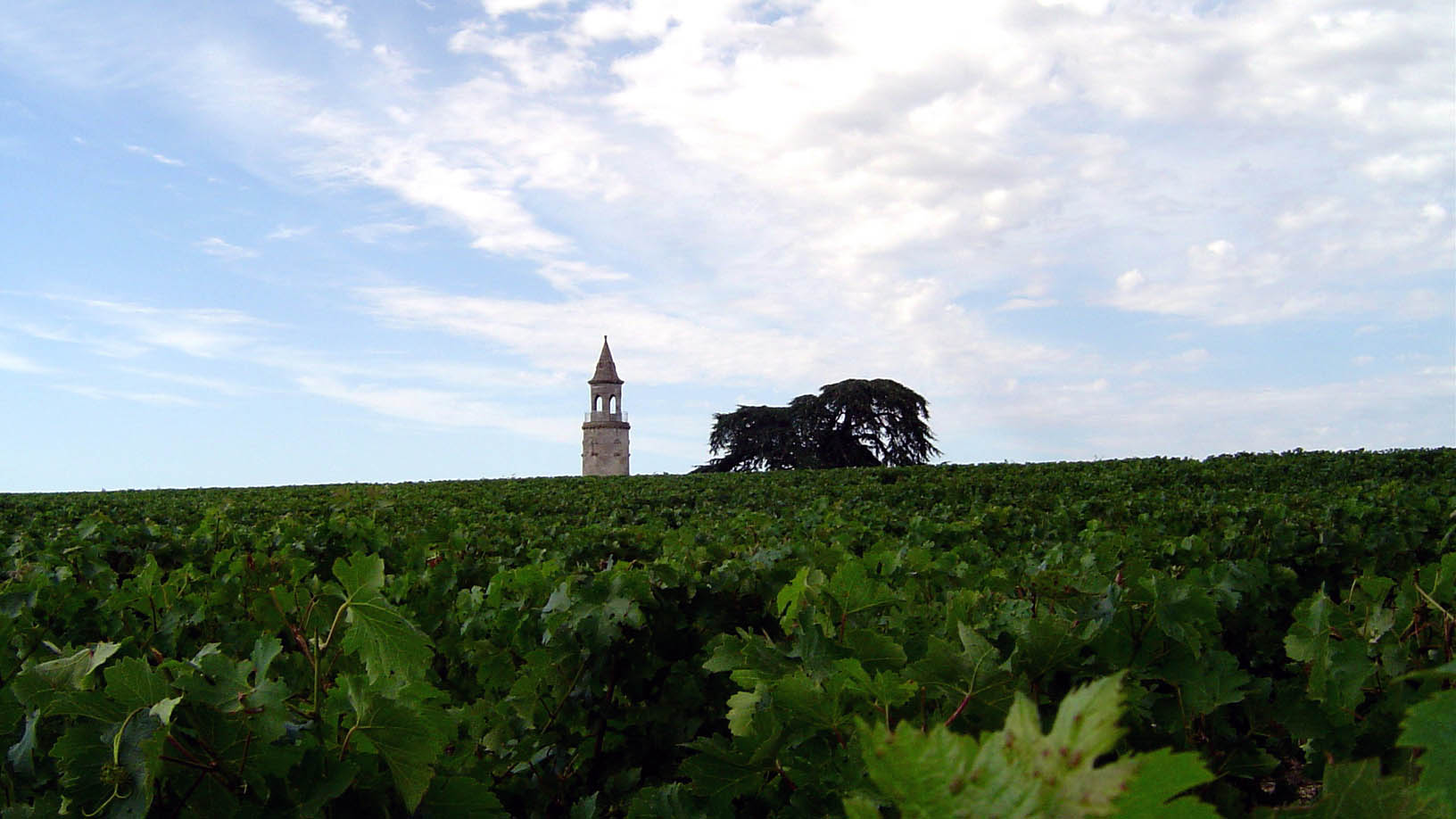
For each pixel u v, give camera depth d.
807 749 2.16
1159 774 0.47
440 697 2.41
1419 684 2.47
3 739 2.05
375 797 1.99
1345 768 0.95
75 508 13.00
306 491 20.64
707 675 3.98
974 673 2.13
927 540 6.86
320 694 2.17
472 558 5.77
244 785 1.89
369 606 2.10
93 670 2.06
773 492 17.89
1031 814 0.45
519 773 3.77
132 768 1.70
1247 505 8.60
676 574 4.11
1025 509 10.81
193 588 4.86
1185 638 2.50
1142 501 10.02
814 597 2.78
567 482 24.61
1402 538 6.65
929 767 0.48
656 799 2.47
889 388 58.22
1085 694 0.48
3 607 3.66
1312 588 6.34
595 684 3.79
